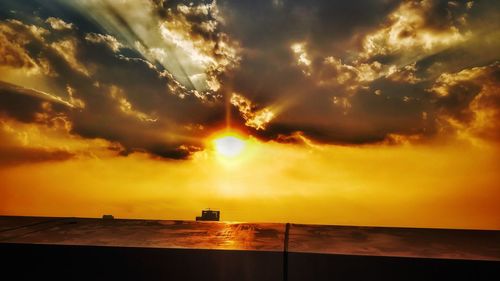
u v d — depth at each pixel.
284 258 1.70
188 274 1.74
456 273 1.61
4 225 2.42
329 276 1.67
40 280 1.79
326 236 2.14
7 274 1.80
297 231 2.28
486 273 1.60
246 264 1.71
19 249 1.83
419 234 2.23
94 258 1.79
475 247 1.92
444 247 1.91
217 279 1.71
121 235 2.12
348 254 1.69
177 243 1.91
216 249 1.75
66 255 1.80
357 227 2.39
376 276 1.65
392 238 2.11
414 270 1.64
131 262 1.77
